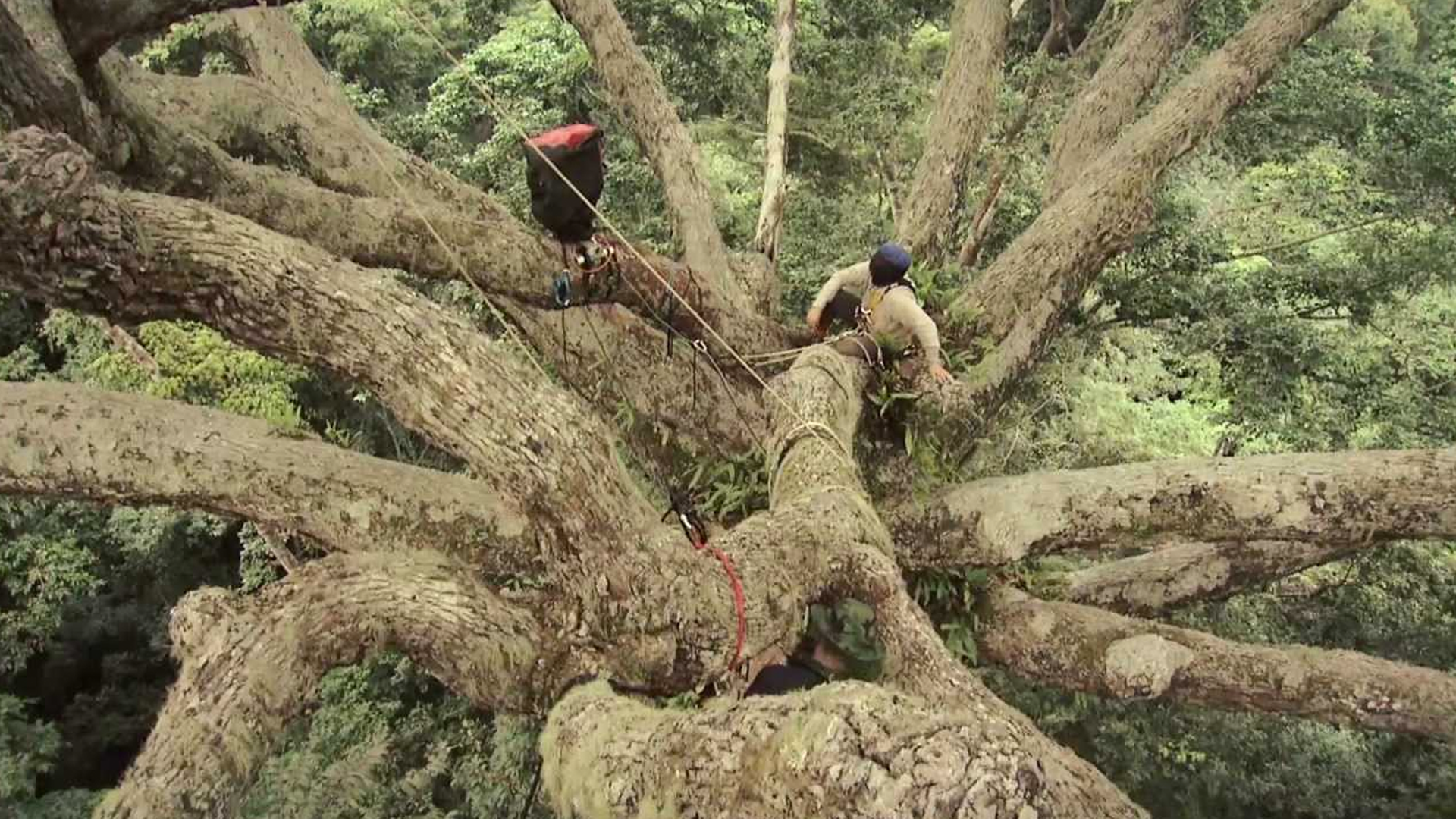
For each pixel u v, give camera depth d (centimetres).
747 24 1420
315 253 355
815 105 1350
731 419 673
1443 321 1154
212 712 333
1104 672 623
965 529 602
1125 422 1189
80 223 317
